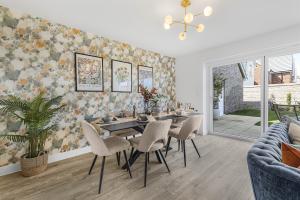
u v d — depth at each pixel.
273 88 3.45
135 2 2.18
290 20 2.73
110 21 2.74
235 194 1.84
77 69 3.05
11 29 2.36
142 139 2.06
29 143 2.34
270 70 3.46
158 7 2.29
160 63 4.74
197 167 2.50
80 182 2.11
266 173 0.89
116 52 3.68
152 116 2.99
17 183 2.08
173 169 2.45
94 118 3.22
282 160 1.07
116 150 2.10
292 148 1.07
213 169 2.44
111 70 3.59
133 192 1.89
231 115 4.43
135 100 4.08
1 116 2.30
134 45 4.01
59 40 2.83
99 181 2.12
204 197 1.79
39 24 2.61
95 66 3.31
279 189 0.83
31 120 2.21
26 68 2.51
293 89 3.20
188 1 2.05
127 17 2.60
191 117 2.58
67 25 2.90
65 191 1.91
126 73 3.88
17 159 2.43
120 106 3.78
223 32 3.21
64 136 2.92
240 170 2.40
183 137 2.61
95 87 3.32
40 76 2.64
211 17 2.59
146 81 4.35
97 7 2.31
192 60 4.70
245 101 4.07
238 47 3.70
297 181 0.76
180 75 5.03
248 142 3.73
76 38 3.04
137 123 2.49
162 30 3.11
